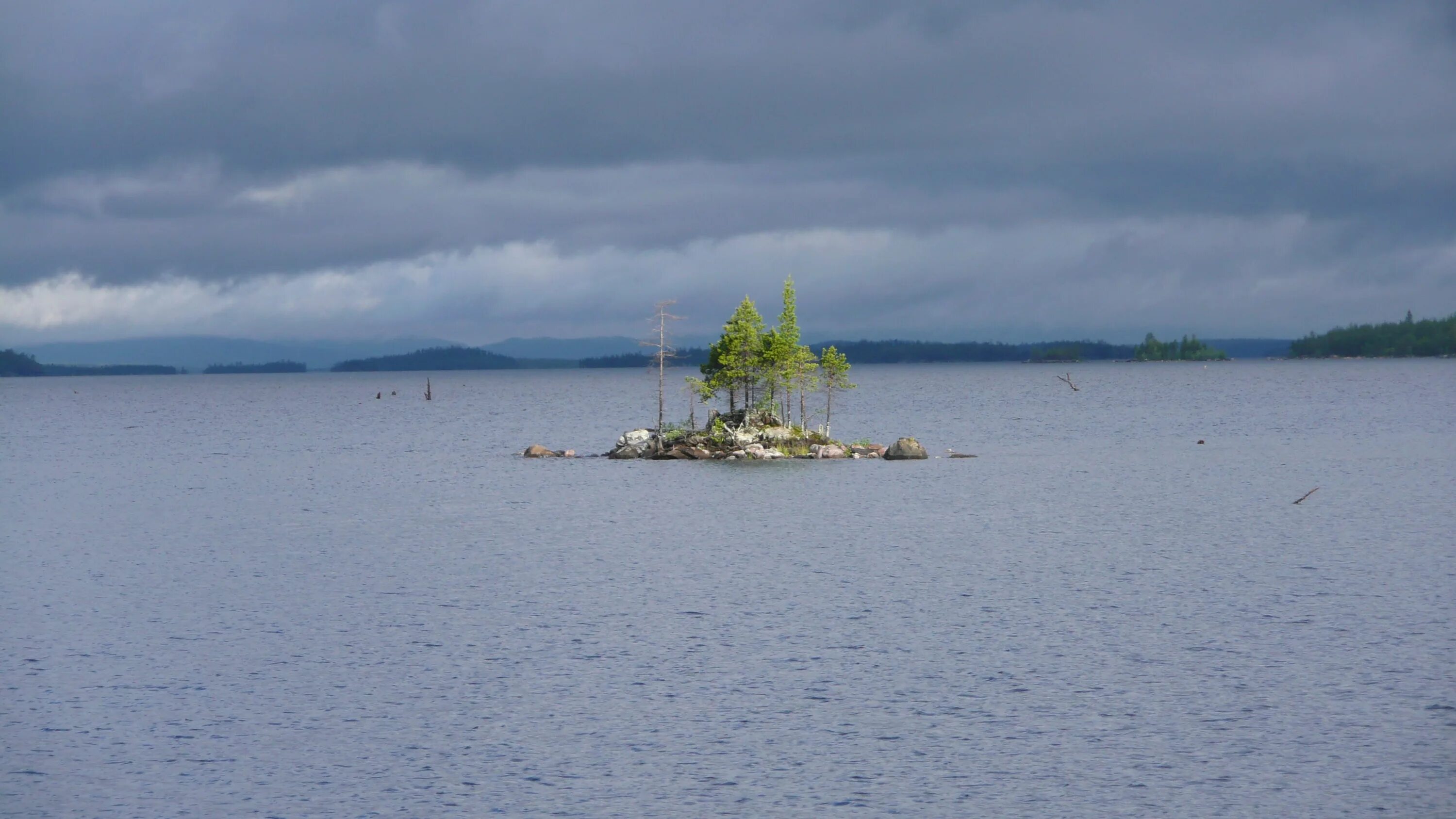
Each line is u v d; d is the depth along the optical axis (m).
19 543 95.25
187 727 50.16
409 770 45.56
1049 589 73.50
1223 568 79.19
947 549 88.44
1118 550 86.62
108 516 111.88
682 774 44.84
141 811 42.34
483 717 50.91
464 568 82.75
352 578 79.31
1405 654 57.75
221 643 62.53
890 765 45.53
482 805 42.50
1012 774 44.62
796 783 44.00
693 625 65.25
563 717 50.81
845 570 80.62
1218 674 55.22
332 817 41.75
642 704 52.22
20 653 61.03
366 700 53.25
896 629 64.00
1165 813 41.47
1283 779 43.88
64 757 47.03
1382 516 101.06
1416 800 42.06
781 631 63.84
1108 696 52.50
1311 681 54.03
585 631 64.25
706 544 91.94
